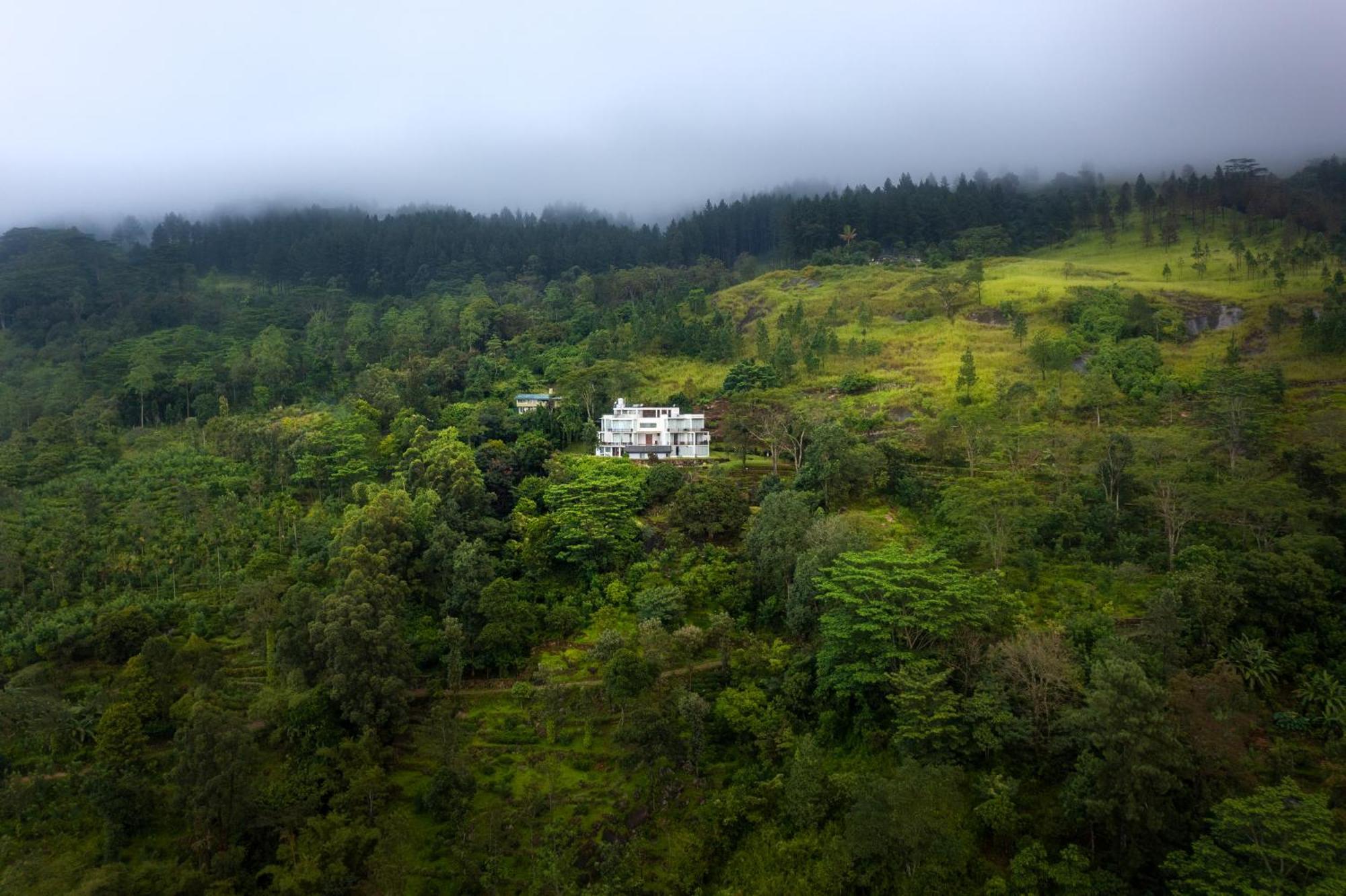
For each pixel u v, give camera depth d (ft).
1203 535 215.92
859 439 299.99
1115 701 138.41
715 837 169.37
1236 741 145.18
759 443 337.31
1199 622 172.96
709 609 234.38
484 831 176.76
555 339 504.43
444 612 232.53
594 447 345.31
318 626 198.08
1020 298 456.86
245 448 343.46
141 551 267.80
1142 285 458.09
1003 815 144.87
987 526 225.97
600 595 246.47
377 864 157.89
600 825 179.11
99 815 174.19
